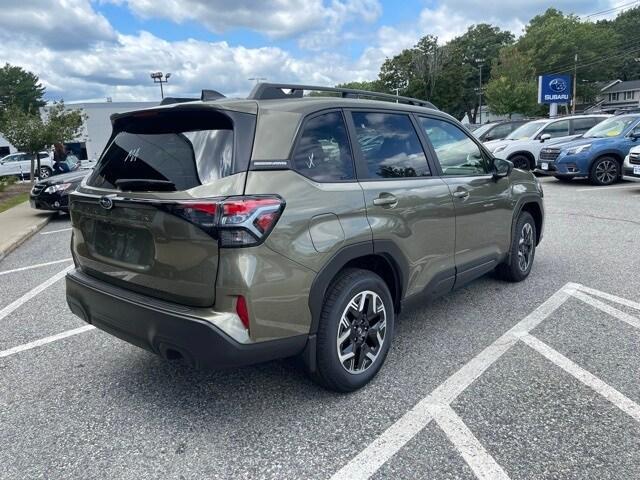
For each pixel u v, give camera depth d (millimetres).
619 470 2301
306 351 2748
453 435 2598
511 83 51500
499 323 4059
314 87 3199
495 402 2898
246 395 3088
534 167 14383
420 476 2305
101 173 3127
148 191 2607
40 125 19938
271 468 2404
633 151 10641
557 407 2826
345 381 2971
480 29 84000
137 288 2746
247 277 2377
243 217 2365
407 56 65312
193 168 2562
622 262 5617
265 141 2621
